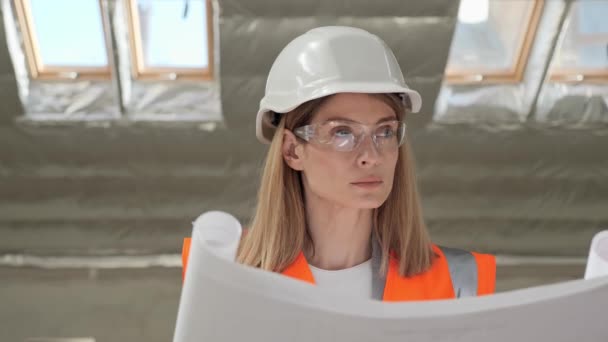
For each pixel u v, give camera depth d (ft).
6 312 23.11
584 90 21.56
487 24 20.17
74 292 23.66
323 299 2.23
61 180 22.52
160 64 21.09
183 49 20.68
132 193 22.95
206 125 21.12
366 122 4.12
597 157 22.53
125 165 22.18
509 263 24.81
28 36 19.88
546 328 2.29
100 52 20.74
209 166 22.20
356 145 4.12
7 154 21.75
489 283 4.52
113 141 21.56
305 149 4.29
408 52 19.21
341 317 2.23
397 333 2.24
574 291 2.26
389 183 4.21
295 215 4.52
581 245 24.72
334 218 4.44
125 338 22.54
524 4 19.67
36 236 23.85
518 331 2.27
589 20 20.12
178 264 24.39
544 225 24.40
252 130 21.16
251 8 17.98
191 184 22.75
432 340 2.25
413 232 4.54
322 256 4.55
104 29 19.20
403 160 4.60
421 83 20.02
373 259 4.50
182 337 2.29
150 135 21.39
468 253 4.67
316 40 4.29
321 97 4.19
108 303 23.40
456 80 21.65
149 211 23.38
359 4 18.11
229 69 19.40
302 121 4.32
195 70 21.33
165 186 22.79
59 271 24.16
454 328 2.24
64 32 20.15
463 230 24.52
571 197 23.57
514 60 21.24
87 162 22.06
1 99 20.53
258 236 4.59
